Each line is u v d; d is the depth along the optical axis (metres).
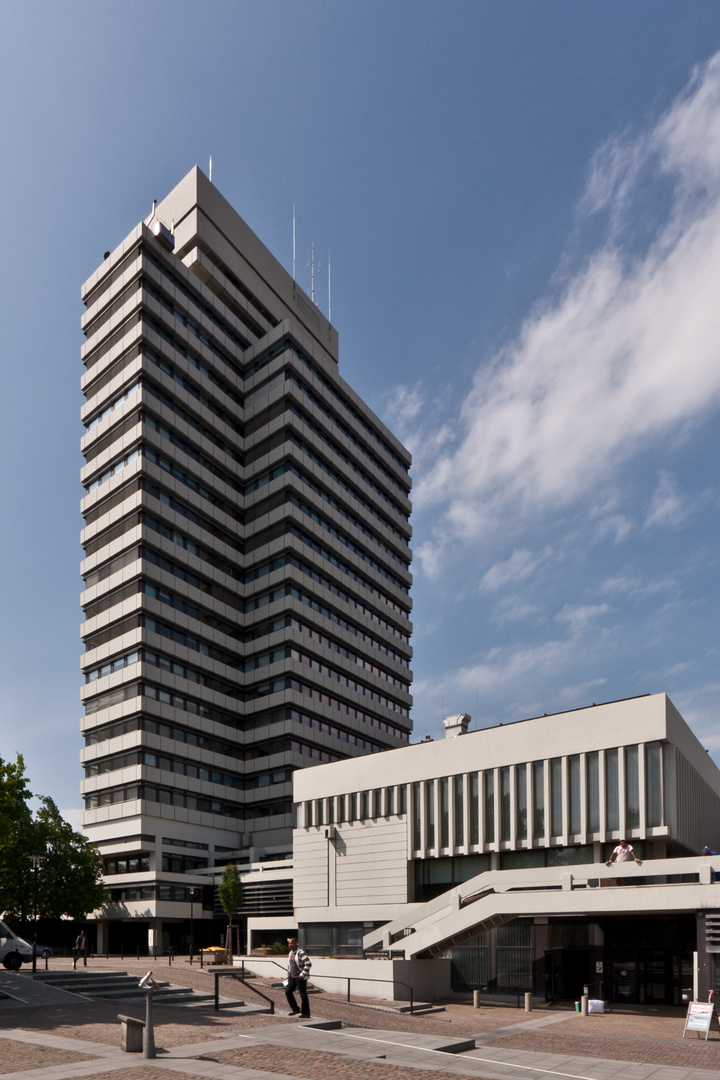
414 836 51.16
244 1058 17.55
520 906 35.00
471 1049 21.98
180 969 35.72
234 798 81.88
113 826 73.00
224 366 95.81
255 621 89.44
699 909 30.66
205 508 87.56
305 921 55.78
